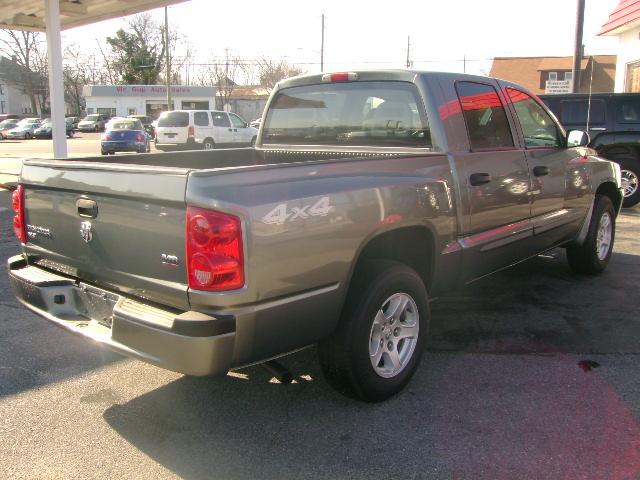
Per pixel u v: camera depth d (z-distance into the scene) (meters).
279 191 2.88
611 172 6.12
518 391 3.72
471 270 4.22
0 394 3.73
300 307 3.00
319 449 3.11
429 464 2.97
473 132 4.25
